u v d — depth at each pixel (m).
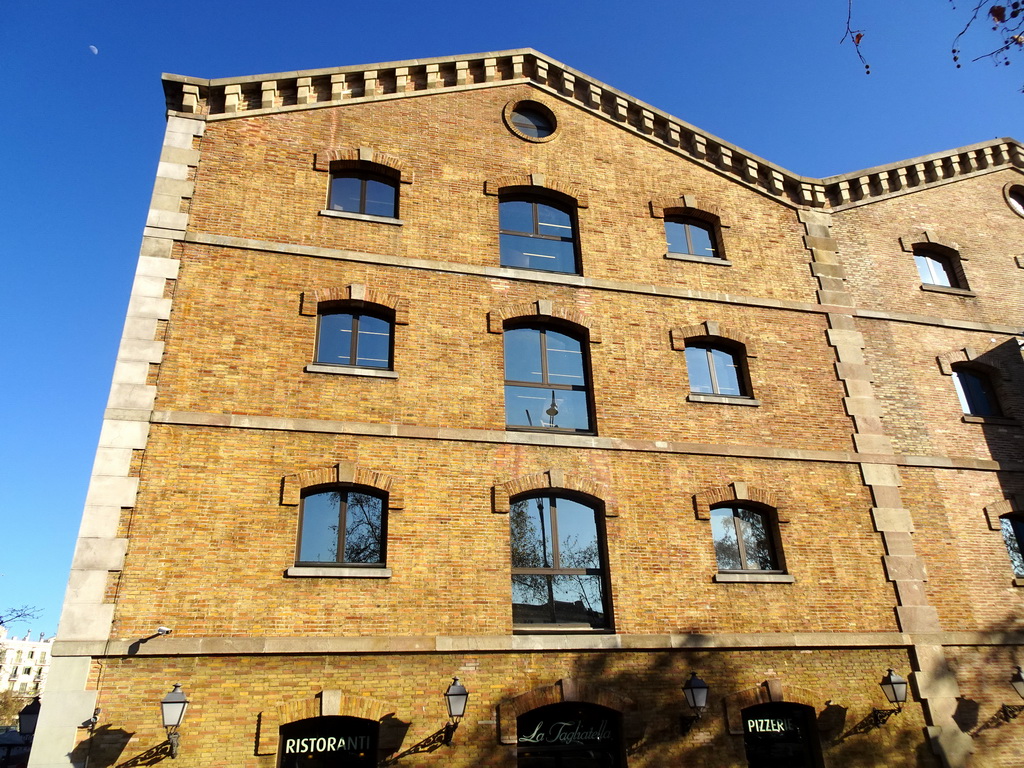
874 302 16.44
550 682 11.34
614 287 14.84
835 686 12.36
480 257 14.50
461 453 12.54
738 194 16.97
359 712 10.48
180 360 12.03
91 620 10.11
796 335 15.49
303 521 11.64
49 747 9.42
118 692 9.88
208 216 13.37
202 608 10.55
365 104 15.51
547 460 12.91
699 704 11.34
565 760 11.23
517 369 13.83
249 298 12.82
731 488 13.48
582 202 15.68
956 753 12.20
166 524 10.89
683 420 13.94
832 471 14.15
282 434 11.91
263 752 10.02
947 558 13.85
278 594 10.88
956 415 15.49
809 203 17.36
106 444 11.16
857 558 13.45
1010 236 18.64
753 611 12.59
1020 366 16.53
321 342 13.11
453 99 16.12
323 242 13.75
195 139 14.06
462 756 10.62
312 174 14.42
